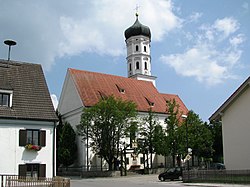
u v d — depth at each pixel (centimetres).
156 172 5125
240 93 2745
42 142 2730
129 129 4681
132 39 8150
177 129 5188
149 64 8106
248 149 2673
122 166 4766
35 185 2162
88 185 3045
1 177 2347
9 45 3083
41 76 3097
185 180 3231
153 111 5788
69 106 5788
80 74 5878
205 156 6056
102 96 5628
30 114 2725
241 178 2642
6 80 2875
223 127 2866
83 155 5197
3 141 2589
